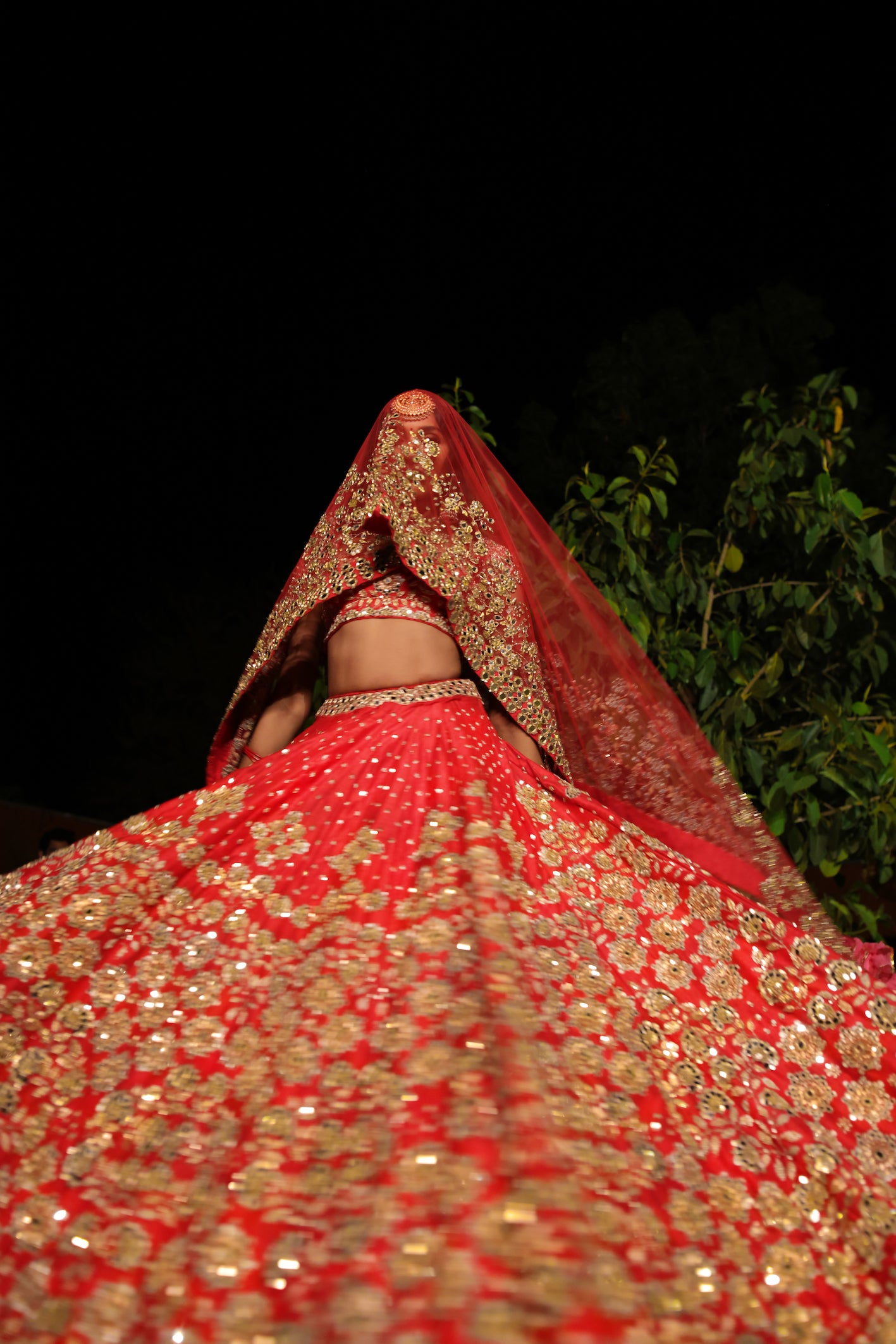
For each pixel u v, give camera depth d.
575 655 3.19
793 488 5.05
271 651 2.98
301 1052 1.93
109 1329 1.60
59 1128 1.87
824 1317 1.77
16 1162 1.81
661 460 4.77
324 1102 1.83
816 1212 1.95
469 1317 1.50
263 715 3.09
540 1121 1.72
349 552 2.93
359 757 2.58
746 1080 2.16
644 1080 1.98
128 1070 1.96
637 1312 1.55
